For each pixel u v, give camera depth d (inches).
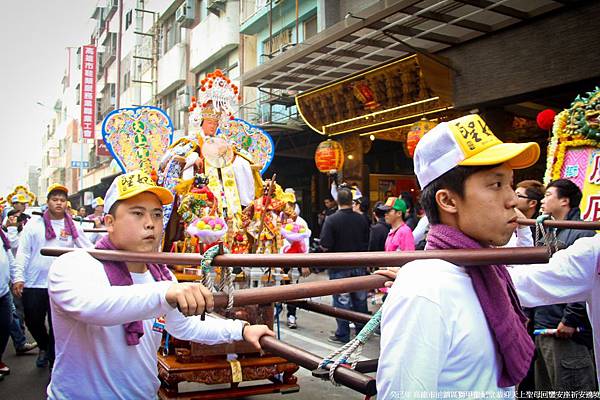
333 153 414.6
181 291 60.8
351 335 259.0
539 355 129.0
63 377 80.4
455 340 52.1
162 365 144.3
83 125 932.0
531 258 48.9
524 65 302.0
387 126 412.5
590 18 270.7
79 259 74.5
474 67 329.7
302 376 199.8
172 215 161.9
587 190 169.5
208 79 177.5
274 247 171.9
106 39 1114.7
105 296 66.8
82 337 79.4
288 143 537.6
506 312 54.4
